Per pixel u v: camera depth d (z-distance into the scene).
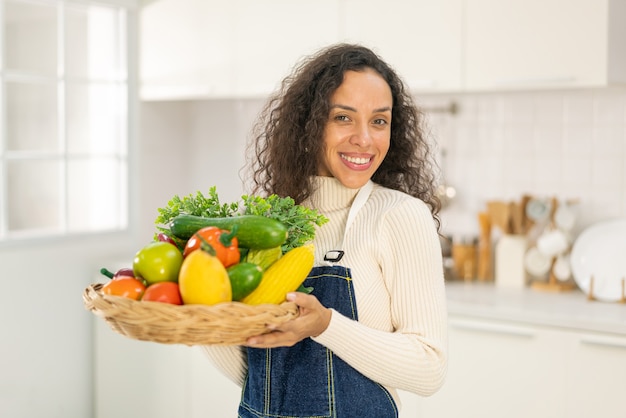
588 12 2.72
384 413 1.53
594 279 3.05
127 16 3.83
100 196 4.02
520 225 3.29
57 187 5.78
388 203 1.53
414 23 3.06
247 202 1.39
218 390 3.39
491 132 3.39
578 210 3.23
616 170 3.16
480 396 2.82
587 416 2.64
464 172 3.46
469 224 3.46
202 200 1.44
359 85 1.50
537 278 3.30
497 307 2.83
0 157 3.46
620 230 3.09
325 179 1.59
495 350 2.79
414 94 3.13
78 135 5.03
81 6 3.67
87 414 3.81
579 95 3.20
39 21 5.45
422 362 1.41
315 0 3.28
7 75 3.47
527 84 2.85
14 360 3.50
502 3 2.88
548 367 2.70
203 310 1.15
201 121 4.14
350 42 3.19
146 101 3.94
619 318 2.64
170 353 3.51
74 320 3.72
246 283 1.23
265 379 1.54
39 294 3.57
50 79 3.60
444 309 1.49
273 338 1.25
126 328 1.18
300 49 3.33
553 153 3.27
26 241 3.50
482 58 2.93
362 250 1.51
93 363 3.81
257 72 3.46
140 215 3.97
